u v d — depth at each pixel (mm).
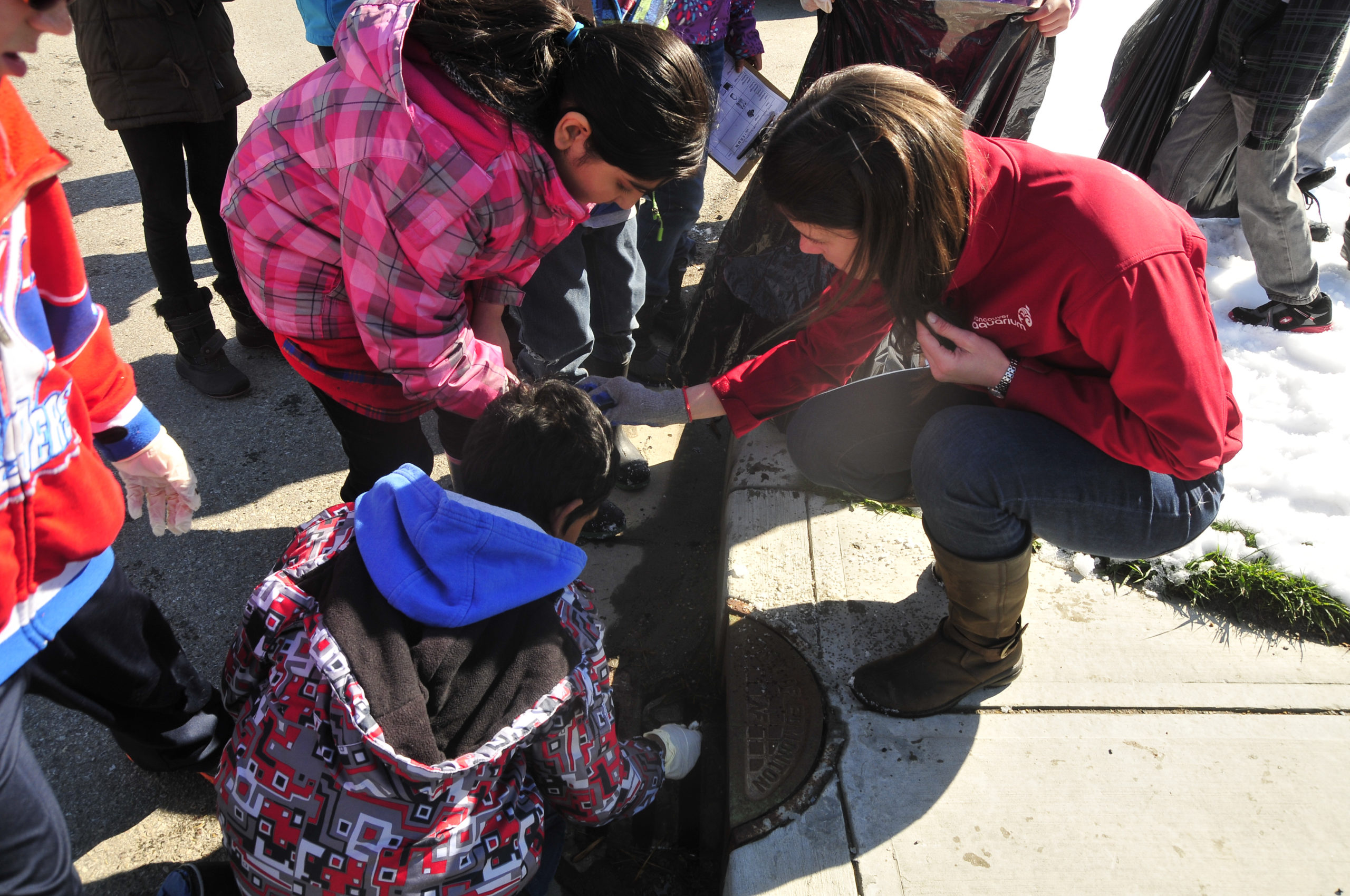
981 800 1740
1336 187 3834
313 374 1836
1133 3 5746
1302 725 1859
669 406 1949
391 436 2006
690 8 2664
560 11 1427
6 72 999
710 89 1473
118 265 3736
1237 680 1942
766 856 1669
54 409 1204
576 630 1375
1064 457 1557
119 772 1987
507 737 1209
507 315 2816
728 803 1767
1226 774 1773
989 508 1576
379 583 1252
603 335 2754
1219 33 2791
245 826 1278
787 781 1781
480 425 1423
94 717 1541
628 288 2639
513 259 1684
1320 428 2633
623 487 2773
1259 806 1723
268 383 3154
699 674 2262
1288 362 2928
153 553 2518
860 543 2254
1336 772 1779
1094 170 1424
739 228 2598
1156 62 3006
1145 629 2051
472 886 1294
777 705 1910
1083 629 2049
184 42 2523
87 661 1422
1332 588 2086
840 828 1704
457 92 1432
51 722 2086
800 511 2344
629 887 1851
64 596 1293
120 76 2490
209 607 2379
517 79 1394
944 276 1412
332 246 1635
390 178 1421
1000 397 1570
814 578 2168
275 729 1271
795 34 5848
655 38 1396
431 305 1573
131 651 1496
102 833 1882
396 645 1216
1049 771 1784
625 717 2158
